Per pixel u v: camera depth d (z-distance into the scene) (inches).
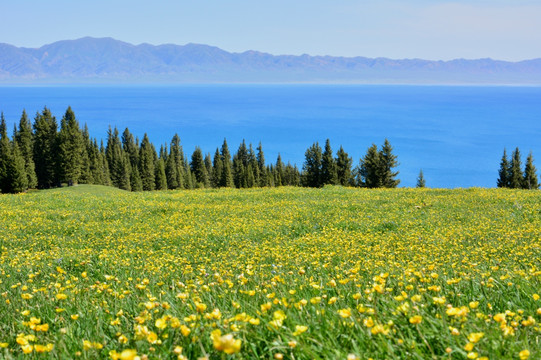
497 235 541.3
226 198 1275.8
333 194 1326.3
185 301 168.7
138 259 468.4
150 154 4421.8
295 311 141.3
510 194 1087.0
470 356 96.7
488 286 184.7
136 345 118.2
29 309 179.6
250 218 892.6
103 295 199.5
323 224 780.0
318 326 125.7
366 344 112.5
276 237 654.5
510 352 105.5
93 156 4092.0
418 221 756.0
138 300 182.7
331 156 3636.8
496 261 328.5
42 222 861.2
